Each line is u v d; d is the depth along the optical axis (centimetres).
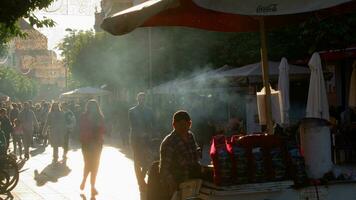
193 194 653
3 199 1308
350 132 1736
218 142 641
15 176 1388
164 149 691
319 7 613
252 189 620
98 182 1546
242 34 2686
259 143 632
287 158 633
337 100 2400
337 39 1742
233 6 609
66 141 2092
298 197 632
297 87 2605
